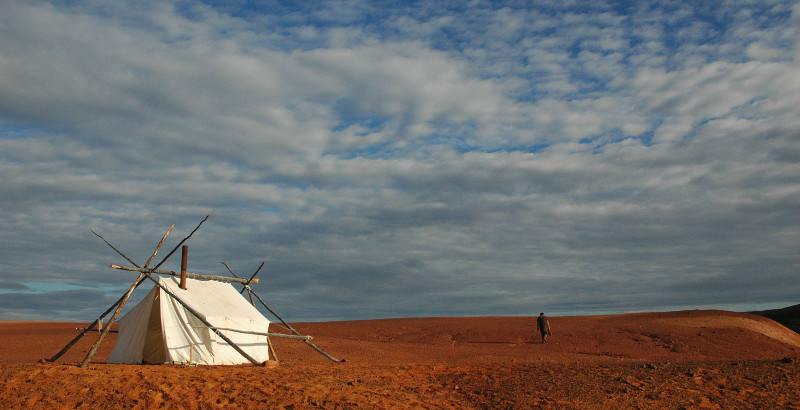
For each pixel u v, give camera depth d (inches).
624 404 498.6
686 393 527.8
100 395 461.7
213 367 622.2
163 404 451.5
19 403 432.1
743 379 569.9
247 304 767.7
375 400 496.1
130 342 655.8
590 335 1323.8
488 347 1135.6
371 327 1598.2
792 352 1175.6
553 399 513.7
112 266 610.5
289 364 705.0
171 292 650.8
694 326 1465.3
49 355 831.1
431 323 1648.6
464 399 530.3
